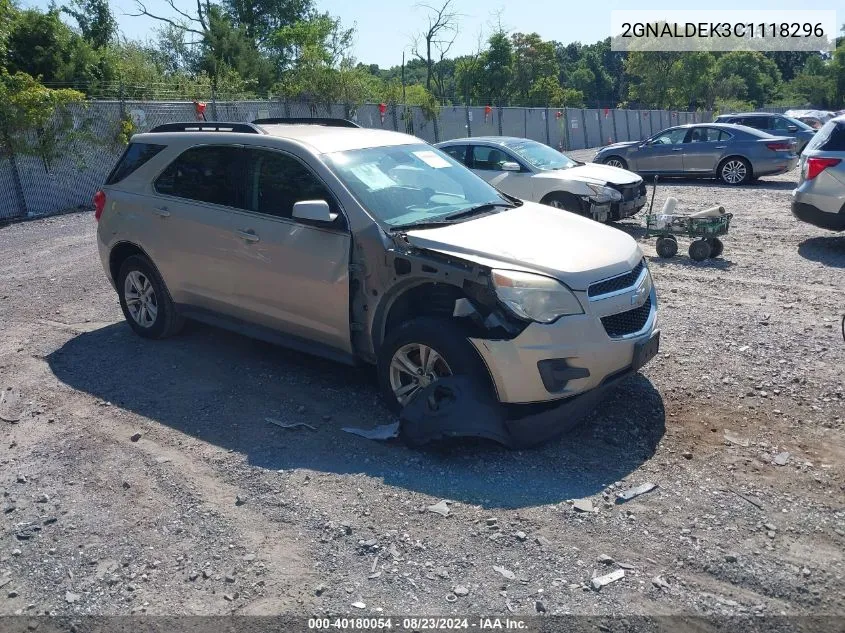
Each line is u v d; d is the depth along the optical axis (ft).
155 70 98.48
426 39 146.20
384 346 16.05
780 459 14.64
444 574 11.46
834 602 10.64
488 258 15.01
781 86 318.24
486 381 15.05
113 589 11.44
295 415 17.19
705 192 56.34
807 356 19.88
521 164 39.17
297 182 17.90
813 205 32.71
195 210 19.71
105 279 31.07
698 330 22.26
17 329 24.27
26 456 15.72
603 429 16.14
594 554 11.85
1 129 51.60
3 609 11.10
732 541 12.08
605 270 15.23
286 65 126.62
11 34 72.79
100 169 59.41
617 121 149.48
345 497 13.66
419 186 18.37
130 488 14.29
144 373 19.98
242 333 19.60
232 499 13.76
